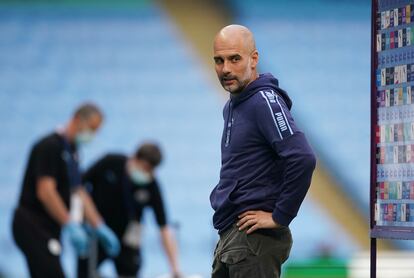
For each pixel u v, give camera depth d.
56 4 68.81
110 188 28.23
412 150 12.96
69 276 51.94
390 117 13.44
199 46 66.88
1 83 65.06
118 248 28.36
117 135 62.41
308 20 67.94
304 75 65.25
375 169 13.66
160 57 66.50
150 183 28.30
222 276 14.37
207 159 61.34
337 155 61.41
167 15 68.38
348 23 67.81
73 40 67.38
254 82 13.88
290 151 13.21
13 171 61.06
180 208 58.50
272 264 13.72
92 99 64.50
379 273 24.53
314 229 58.12
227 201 13.79
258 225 13.43
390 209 13.31
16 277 53.34
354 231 58.22
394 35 13.43
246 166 13.74
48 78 65.56
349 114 63.53
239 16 68.00
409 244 56.38
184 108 63.84
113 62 66.25
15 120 63.44
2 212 58.81
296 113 63.66
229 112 14.26
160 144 62.06
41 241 23.94
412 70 13.05
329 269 24.45
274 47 66.56
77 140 24.62
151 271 54.44
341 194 59.84
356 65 65.88
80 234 24.97
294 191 13.22
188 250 55.94
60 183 24.66
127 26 67.88
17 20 68.25
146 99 64.50
